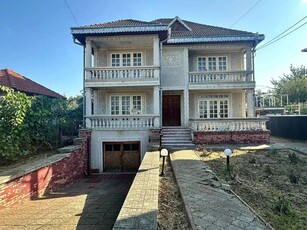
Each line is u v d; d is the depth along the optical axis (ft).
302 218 14.47
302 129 48.03
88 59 45.42
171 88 51.55
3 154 29.60
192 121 46.47
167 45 51.16
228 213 13.44
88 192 28.76
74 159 35.83
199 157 31.45
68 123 50.90
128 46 50.55
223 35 48.80
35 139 36.70
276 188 19.61
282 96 131.13
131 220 10.75
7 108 31.01
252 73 49.26
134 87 49.73
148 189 15.69
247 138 43.62
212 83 50.21
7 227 16.72
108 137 43.75
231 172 22.98
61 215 19.39
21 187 22.40
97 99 52.42
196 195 16.28
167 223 12.41
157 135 41.91
